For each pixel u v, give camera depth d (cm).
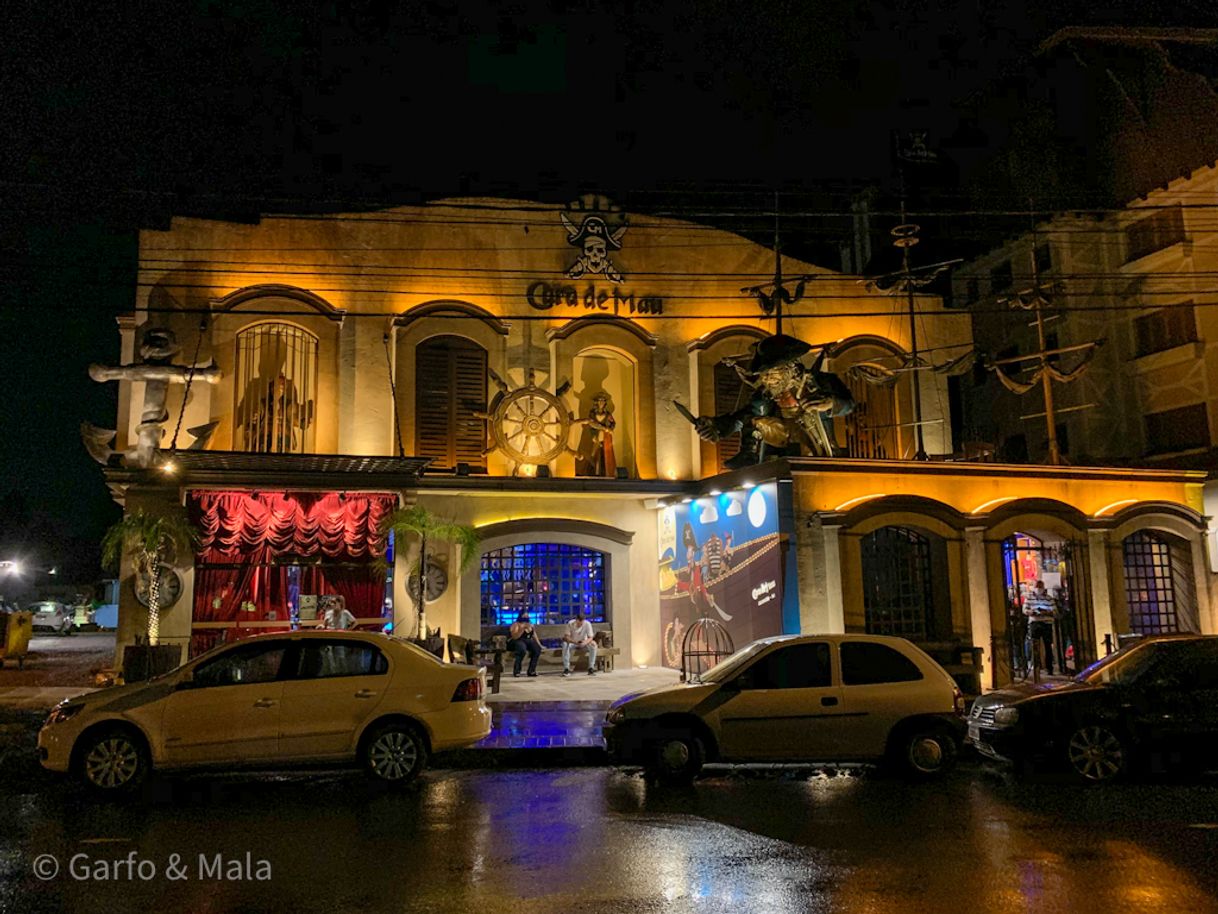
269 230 2072
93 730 993
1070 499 1955
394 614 1953
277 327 2058
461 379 2173
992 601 1814
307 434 2044
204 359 1988
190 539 1827
